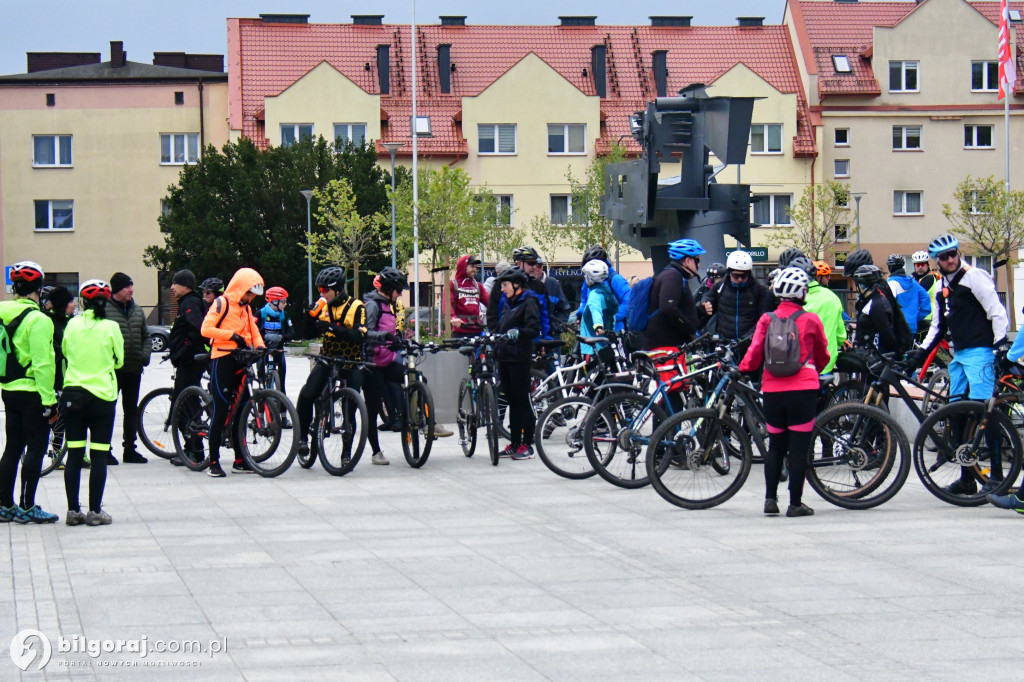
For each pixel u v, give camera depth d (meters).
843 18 56.91
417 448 12.31
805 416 9.18
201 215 47.91
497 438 12.23
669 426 9.62
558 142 53.16
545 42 56.69
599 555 7.89
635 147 52.25
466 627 6.15
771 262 53.16
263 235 47.78
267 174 48.25
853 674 5.31
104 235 56.31
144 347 13.13
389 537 8.61
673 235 15.97
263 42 55.41
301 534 8.77
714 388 10.08
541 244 48.84
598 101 53.03
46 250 56.22
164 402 13.45
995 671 5.34
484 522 9.17
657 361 10.73
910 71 54.34
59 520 9.49
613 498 10.21
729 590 6.89
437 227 40.62
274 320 17.16
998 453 9.41
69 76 56.00
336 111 52.44
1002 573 7.25
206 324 11.88
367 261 46.84
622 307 13.43
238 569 7.57
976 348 9.59
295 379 26.52
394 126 53.19
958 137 54.31
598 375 11.64
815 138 53.47
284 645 5.85
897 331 12.17
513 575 7.33
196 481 11.65
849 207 53.88
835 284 53.97
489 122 52.78
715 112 15.63
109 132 56.06
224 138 56.09
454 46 56.22
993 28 54.31
